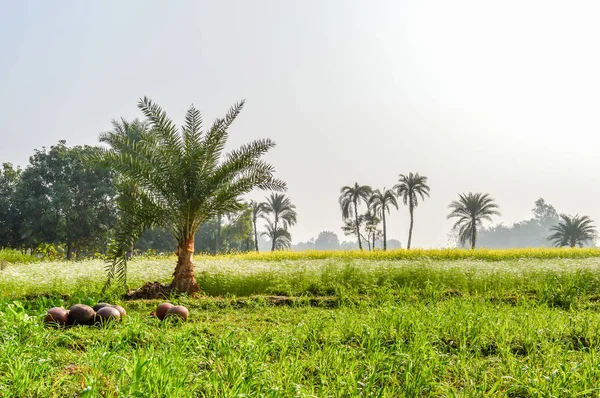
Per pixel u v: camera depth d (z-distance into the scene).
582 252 30.05
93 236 49.34
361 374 4.68
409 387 4.66
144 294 12.25
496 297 11.77
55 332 6.55
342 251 31.17
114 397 4.09
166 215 12.88
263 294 13.24
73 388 4.42
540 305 10.42
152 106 13.40
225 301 10.96
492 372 5.40
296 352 5.95
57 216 46.94
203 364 5.36
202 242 73.06
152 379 4.20
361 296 11.77
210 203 13.24
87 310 7.69
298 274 14.38
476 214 53.84
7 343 5.16
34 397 4.22
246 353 5.29
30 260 25.83
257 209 65.56
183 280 12.60
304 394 4.26
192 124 13.56
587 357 5.61
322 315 8.55
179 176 12.99
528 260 22.47
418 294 12.12
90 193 48.66
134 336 6.48
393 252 29.72
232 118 13.71
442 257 28.08
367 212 59.28
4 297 10.20
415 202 55.06
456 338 6.86
